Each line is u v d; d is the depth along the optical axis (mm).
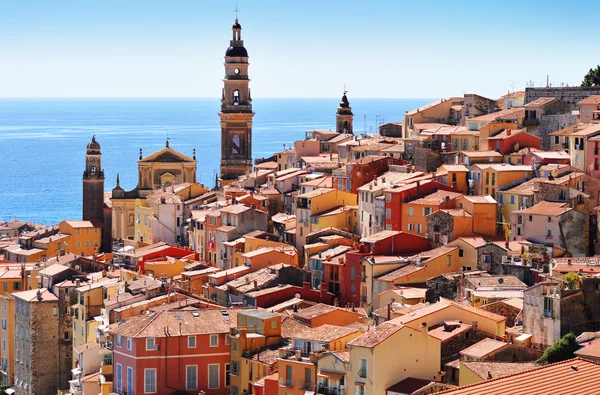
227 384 193750
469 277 199625
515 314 179750
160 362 192125
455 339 160875
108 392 197250
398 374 152875
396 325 157625
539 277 198000
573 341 153750
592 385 121562
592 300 165375
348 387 155625
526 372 126000
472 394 119375
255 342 189500
